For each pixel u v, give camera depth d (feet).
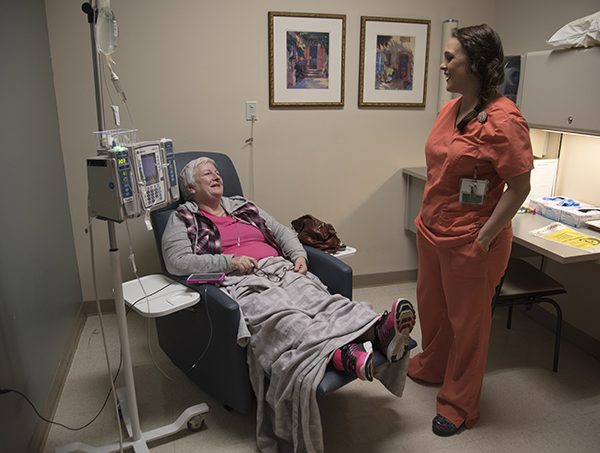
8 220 5.06
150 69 8.02
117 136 4.72
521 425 6.01
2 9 5.42
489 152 5.01
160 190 4.96
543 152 8.38
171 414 6.20
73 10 7.51
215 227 6.75
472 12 9.31
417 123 9.59
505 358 7.52
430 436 5.82
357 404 6.45
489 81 5.02
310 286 6.11
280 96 8.71
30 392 5.35
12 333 4.91
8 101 5.42
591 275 7.55
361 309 5.61
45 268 6.35
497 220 5.06
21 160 5.71
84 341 7.95
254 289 6.05
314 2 8.46
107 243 8.62
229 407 6.33
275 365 5.23
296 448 5.18
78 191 8.21
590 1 7.14
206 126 8.52
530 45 8.50
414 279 10.53
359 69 8.97
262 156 8.95
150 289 5.91
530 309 8.89
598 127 6.20
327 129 9.14
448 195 5.49
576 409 6.31
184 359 6.54
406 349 5.38
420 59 9.21
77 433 5.85
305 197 9.40
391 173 9.75
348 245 9.95
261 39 8.38
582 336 7.76
